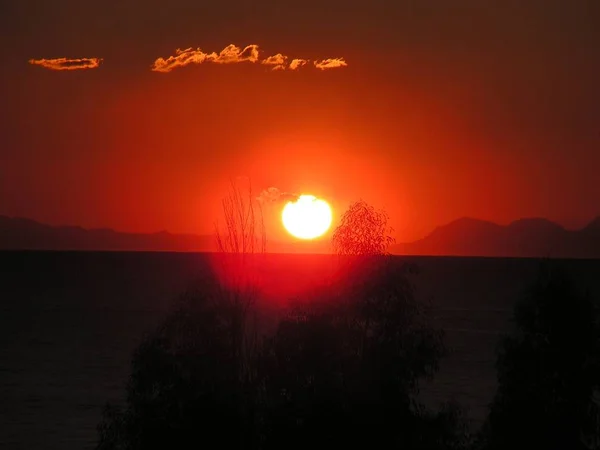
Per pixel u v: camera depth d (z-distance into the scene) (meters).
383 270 81.56
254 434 80.31
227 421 79.38
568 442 78.75
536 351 80.62
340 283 82.19
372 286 81.06
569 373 79.69
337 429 78.06
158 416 80.12
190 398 80.00
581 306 81.00
